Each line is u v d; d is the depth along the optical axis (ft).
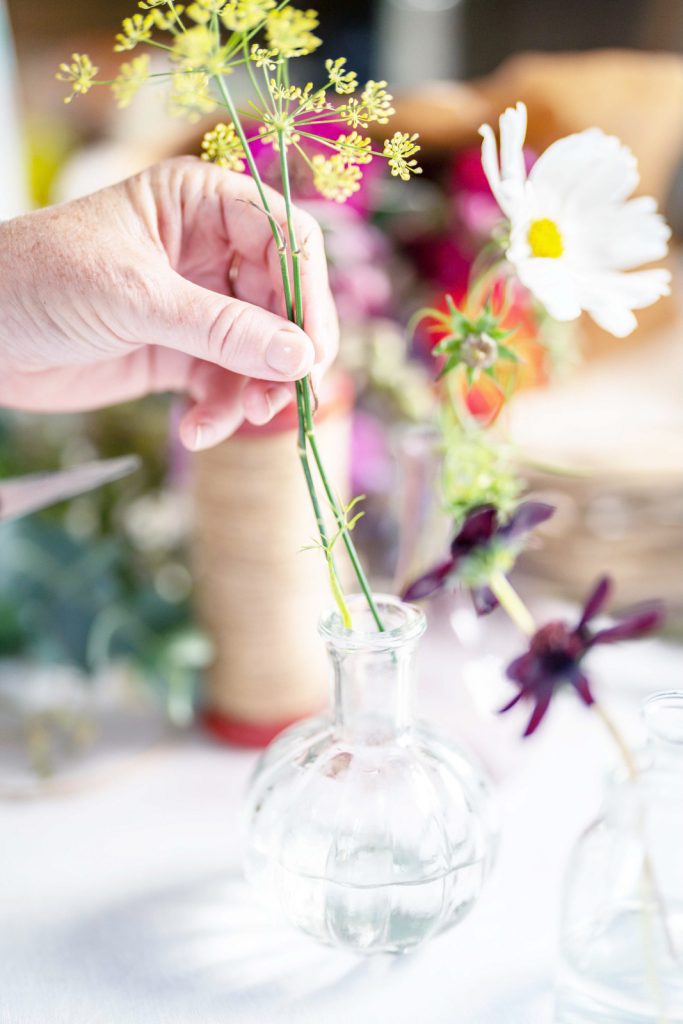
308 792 1.55
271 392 1.62
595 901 1.53
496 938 1.71
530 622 1.61
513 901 1.77
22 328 1.59
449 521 1.90
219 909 1.76
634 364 3.00
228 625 2.06
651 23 5.24
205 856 1.86
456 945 1.70
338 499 1.50
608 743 2.09
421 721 1.67
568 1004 1.55
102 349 1.63
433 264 2.44
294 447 1.95
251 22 1.36
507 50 5.76
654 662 2.29
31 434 2.40
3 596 2.19
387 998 1.62
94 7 4.12
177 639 2.12
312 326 1.57
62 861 1.85
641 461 2.25
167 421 2.37
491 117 2.71
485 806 1.61
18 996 1.62
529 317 2.04
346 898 1.51
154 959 1.68
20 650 2.22
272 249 1.61
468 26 5.75
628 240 1.58
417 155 2.62
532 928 1.72
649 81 2.93
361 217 2.31
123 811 1.96
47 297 1.53
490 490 1.67
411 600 1.63
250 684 2.08
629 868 1.51
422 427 1.94
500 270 1.73
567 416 2.56
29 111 3.20
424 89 2.81
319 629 1.54
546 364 2.10
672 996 1.49
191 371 1.80
